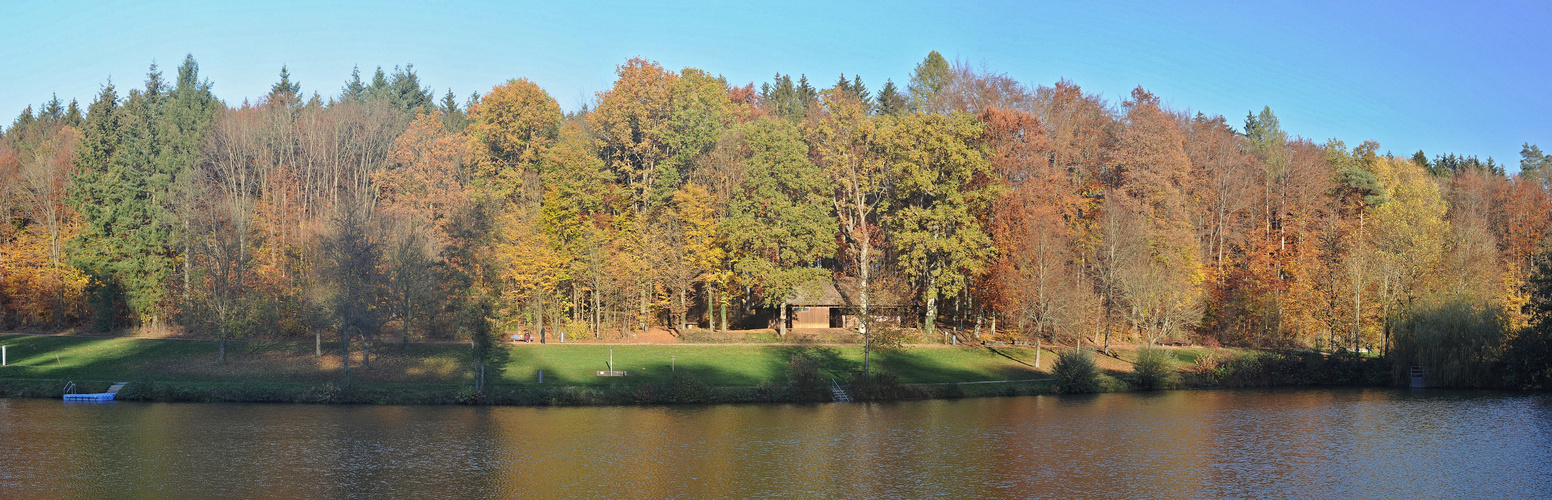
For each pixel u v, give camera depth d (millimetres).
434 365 70250
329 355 73125
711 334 85750
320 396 61531
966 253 83812
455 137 103625
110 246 88688
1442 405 64625
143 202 90938
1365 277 82250
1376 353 89000
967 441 51625
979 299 91812
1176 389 73125
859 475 43781
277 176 101375
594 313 89562
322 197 104438
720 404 62562
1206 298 89062
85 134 98000
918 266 87812
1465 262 82000
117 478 41656
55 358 73250
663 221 88188
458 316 77938
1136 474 44344
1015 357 80750
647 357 74562
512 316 84500
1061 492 41156
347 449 47906
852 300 85562
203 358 72375
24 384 64062
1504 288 87875
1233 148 103875
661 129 98312
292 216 98750
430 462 45375
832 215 94562
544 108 102500
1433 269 83562
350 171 108062
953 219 83000
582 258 85812
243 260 79500
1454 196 119938
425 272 77688
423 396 61344
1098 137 99250
